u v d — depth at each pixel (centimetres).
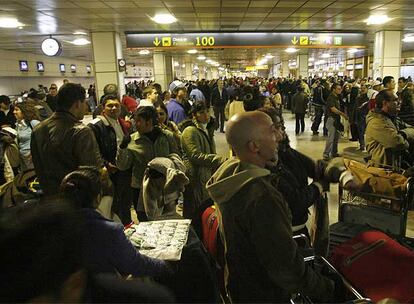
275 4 755
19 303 58
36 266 60
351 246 192
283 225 139
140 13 814
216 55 2534
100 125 341
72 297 65
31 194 284
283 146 224
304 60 2278
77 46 1620
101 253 146
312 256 182
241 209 143
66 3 704
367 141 382
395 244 185
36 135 244
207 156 325
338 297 173
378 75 1188
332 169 221
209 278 174
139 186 310
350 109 937
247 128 151
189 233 201
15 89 1872
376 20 952
